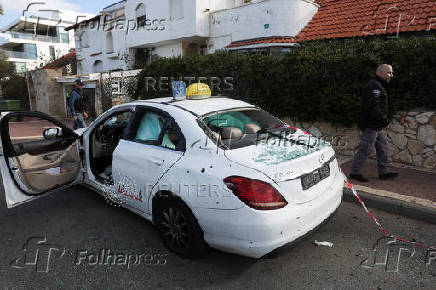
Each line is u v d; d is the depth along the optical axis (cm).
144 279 269
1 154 338
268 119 355
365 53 556
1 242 339
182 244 297
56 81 1884
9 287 265
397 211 380
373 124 438
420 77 506
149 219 324
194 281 263
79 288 260
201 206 258
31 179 361
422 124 521
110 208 418
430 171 505
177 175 278
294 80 659
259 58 703
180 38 1526
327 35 986
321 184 277
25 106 2212
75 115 847
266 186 234
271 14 1201
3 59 2483
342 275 266
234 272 274
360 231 341
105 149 451
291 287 252
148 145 325
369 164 554
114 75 1327
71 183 417
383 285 252
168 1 1539
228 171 250
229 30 1389
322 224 271
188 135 291
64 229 363
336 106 603
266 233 232
